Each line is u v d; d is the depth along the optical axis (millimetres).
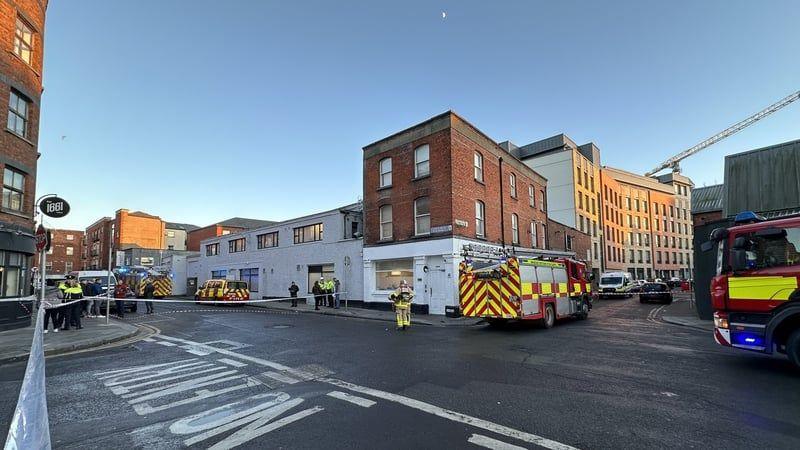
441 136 20609
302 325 15383
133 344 11117
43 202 11398
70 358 9203
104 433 4719
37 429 3176
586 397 5887
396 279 22203
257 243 34500
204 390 6445
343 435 4555
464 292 14523
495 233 23547
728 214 16188
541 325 14594
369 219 23891
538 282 14516
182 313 20969
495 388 6387
